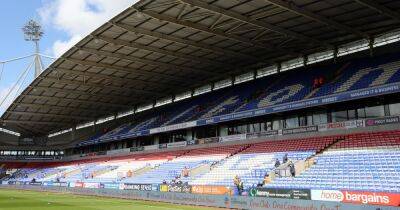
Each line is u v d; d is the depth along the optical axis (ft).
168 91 189.98
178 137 171.53
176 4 94.58
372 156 88.84
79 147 242.78
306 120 122.11
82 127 251.80
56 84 172.65
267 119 134.00
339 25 107.14
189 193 110.11
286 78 143.02
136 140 198.90
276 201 85.97
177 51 132.87
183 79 169.48
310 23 107.24
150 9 97.86
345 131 106.83
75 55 136.05
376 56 119.65
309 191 79.66
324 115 117.39
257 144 129.08
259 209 89.81
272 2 89.97
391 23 108.88
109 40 119.85
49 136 272.92
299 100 116.78
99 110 224.12
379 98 104.73
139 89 184.96
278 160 106.22
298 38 118.01
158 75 162.30
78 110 221.46
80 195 147.13
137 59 140.56
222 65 149.69
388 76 103.45
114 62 144.46
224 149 139.33
